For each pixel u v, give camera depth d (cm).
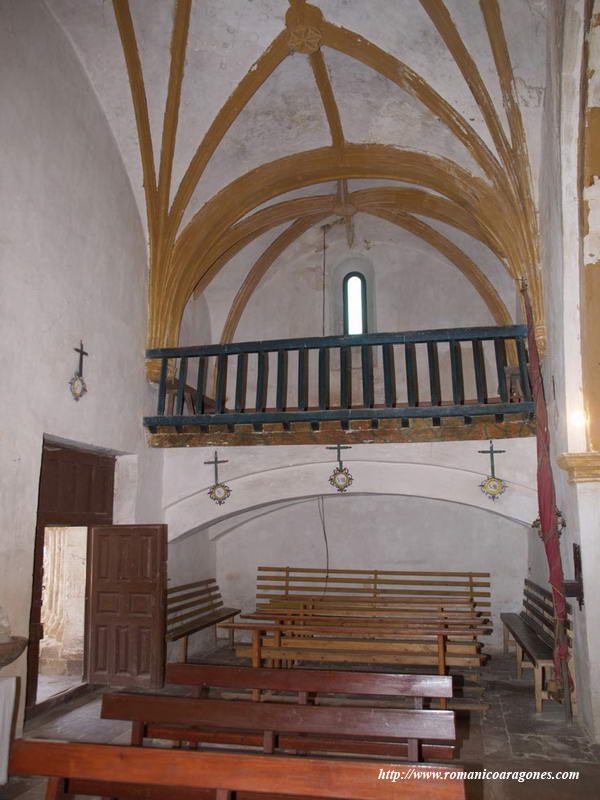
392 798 375
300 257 1483
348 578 1293
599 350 756
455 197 1054
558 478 860
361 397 1424
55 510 834
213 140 1024
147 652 861
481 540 1265
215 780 393
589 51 677
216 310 1438
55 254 806
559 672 747
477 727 752
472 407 924
